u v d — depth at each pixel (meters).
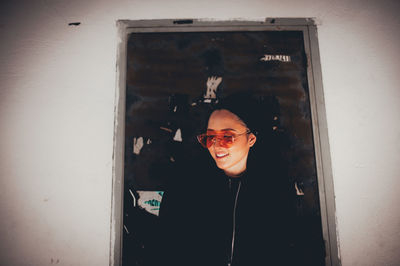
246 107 0.93
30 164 0.91
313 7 0.98
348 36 0.97
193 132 0.92
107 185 0.90
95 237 0.88
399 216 0.87
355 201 0.88
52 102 0.95
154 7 0.99
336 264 0.84
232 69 0.95
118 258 0.86
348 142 0.91
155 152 0.91
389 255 0.85
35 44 0.98
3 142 0.92
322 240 0.86
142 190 0.89
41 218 0.89
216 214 0.89
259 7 0.98
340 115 0.93
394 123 0.93
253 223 0.88
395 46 0.97
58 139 0.93
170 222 0.88
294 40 0.97
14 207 0.89
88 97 0.95
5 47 0.97
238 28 0.97
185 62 0.96
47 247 0.87
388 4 0.98
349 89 0.94
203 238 0.88
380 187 0.89
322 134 0.91
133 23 0.98
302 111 0.92
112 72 0.96
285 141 0.91
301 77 0.94
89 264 0.86
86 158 0.92
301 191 0.89
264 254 0.86
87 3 0.99
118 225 0.87
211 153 0.91
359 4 0.99
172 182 0.90
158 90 0.94
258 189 0.89
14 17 0.98
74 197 0.90
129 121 0.92
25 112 0.94
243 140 0.91
